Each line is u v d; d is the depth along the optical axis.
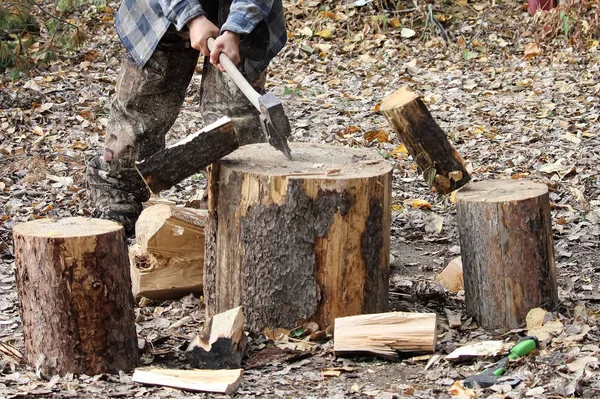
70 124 9.12
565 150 8.41
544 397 3.67
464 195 4.63
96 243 3.92
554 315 4.44
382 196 4.41
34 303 3.96
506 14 13.39
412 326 4.22
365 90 10.68
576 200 7.07
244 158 4.65
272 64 11.91
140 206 5.95
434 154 4.62
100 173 5.80
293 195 4.27
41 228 4.04
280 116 4.40
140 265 5.09
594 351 4.09
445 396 3.80
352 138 8.88
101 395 3.82
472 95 10.47
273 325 4.42
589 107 9.79
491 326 4.57
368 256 4.41
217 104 5.41
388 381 4.00
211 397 3.83
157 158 4.41
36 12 12.18
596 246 6.13
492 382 3.85
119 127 5.64
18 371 4.07
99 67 11.22
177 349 4.44
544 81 10.88
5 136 8.66
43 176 7.64
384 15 13.12
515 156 8.30
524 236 4.48
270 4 4.83
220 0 5.12
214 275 4.61
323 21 13.17
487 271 4.54
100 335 3.99
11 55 10.30
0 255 5.90
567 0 12.28
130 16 5.43
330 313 4.39
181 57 5.47
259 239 4.36
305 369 4.17
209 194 4.57
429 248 6.23
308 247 4.32
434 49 12.50
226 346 4.12
